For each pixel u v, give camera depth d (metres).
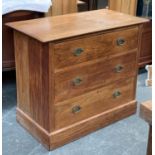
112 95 2.38
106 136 2.29
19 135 2.28
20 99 2.34
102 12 2.55
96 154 2.10
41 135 2.17
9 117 2.50
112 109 2.42
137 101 2.67
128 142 2.23
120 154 2.11
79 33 1.97
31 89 2.16
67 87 2.06
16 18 2.53
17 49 2.20
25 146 2.16
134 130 2.37
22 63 2.18
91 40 2.07
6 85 2.99
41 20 2.27
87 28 2.08
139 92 2.92
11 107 2.64
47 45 1.88
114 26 2.16
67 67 2.01
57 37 1.89
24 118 2.33
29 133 2.30
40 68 2.00
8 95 2.82
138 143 2.22
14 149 2.13
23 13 2.54
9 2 2.46
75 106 2.16
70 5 2.96
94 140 2.24
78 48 2.01
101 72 2.23
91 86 2.20
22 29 2.05
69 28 2.08
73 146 2.17
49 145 2.11
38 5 2.57
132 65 2.45
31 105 2.22
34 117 2.22
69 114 2.15
